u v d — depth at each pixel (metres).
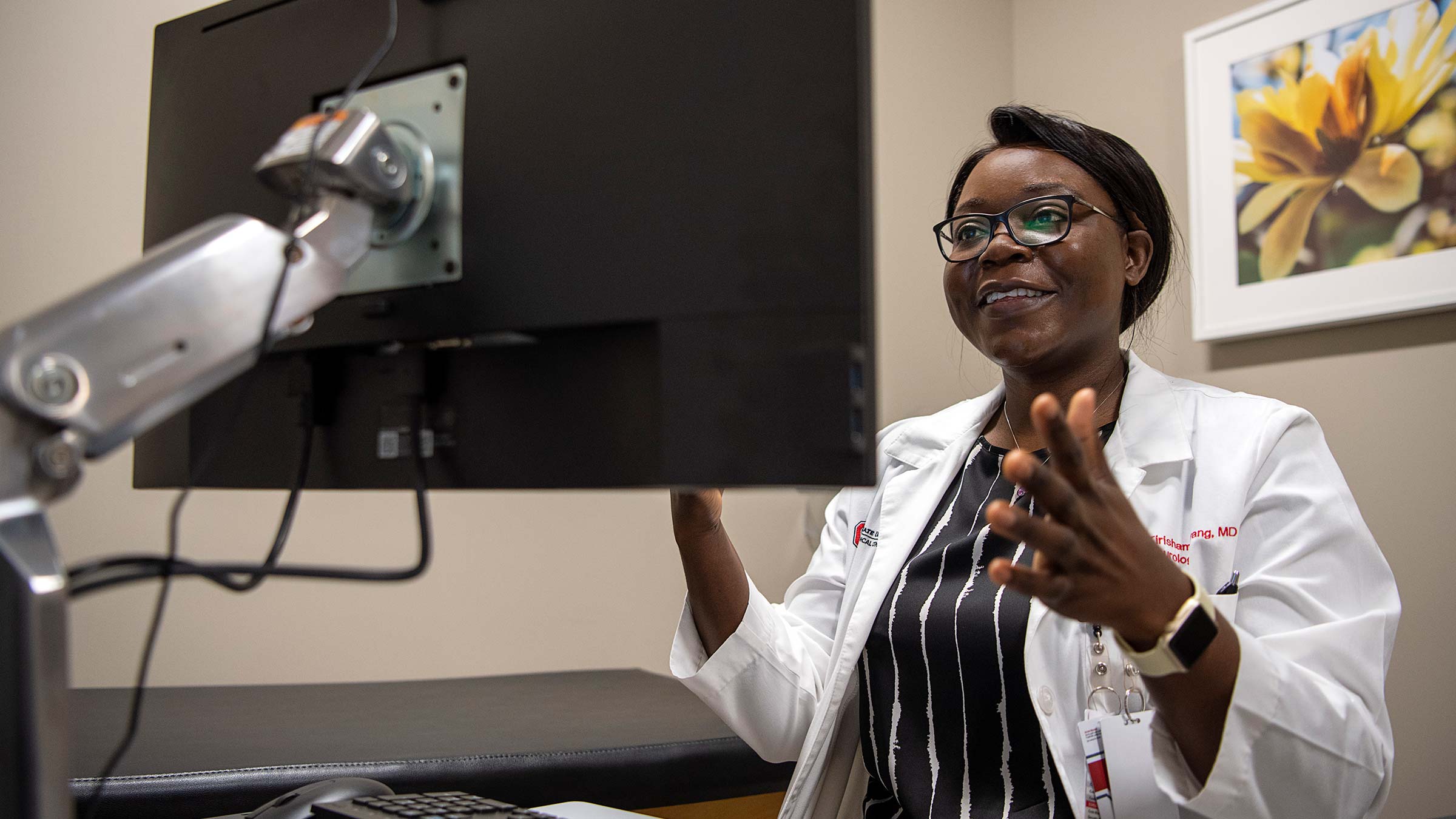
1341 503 1.00
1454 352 1.83
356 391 0.71
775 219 0.58
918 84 2.75
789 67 0.59
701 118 0.60
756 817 1.19
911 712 1.11
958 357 2.80
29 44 1.94
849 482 0.56
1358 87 1.97
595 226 0.63
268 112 0.75
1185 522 1.06
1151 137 2.46
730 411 0.59
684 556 1.13
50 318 0.47
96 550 1.88
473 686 1.62
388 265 0.68
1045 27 2.83
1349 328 1.99
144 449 0.83
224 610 1.97
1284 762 0.78
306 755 1.01
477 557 2.21
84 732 1.18
